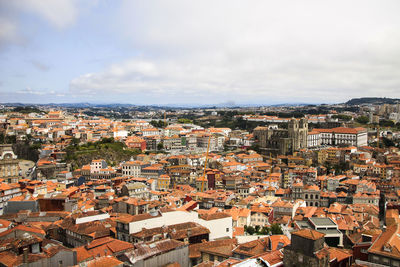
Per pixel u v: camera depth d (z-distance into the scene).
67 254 111.31
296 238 90.00
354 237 143.38
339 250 110.94
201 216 154.62
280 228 175.88
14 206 186.62
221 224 151.88
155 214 143.38
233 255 122.56
